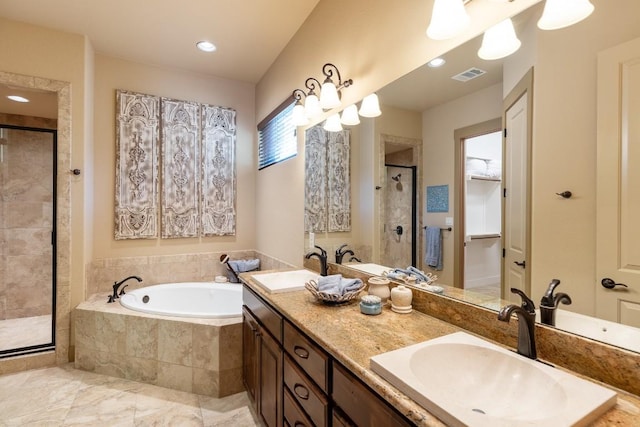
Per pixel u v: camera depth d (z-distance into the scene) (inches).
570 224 38.6
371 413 36.2
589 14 36.6
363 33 75.4
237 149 148.8
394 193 68.1
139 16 99.5
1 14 97.9
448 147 56.6
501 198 47.6
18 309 141.3
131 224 126.6
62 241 106.3
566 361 37.4
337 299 61.2
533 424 25.7
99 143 122.0
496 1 44.6
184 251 137.8
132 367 97.7
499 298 47.6
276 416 63.8
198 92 140.5
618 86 34.2
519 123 44.7
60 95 105.8
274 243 126.2
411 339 45.6
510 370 37.6
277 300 65.8
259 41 114.0
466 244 52.7
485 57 49.5
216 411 83.4
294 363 56.4
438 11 47.6
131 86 128.0
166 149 132.6
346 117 81.3
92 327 101.4
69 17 99.8
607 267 35.1
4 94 118.3
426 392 30.2
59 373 101.0
